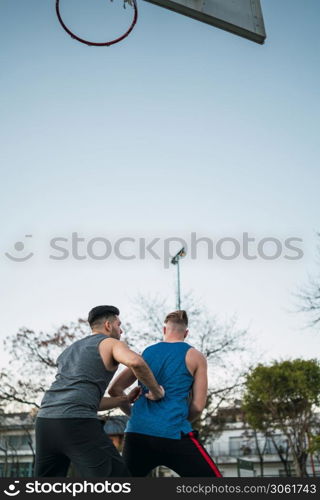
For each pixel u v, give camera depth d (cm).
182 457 330
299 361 2962
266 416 2922
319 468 3425
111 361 317
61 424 293
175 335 386
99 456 289
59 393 306
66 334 2162
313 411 2869
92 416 299
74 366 312
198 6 685
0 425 2400
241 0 726
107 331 347
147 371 310
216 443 3831
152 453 338
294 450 2859
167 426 333
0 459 2911
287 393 2866
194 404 351
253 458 3719
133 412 352
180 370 356
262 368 2922
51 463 307
